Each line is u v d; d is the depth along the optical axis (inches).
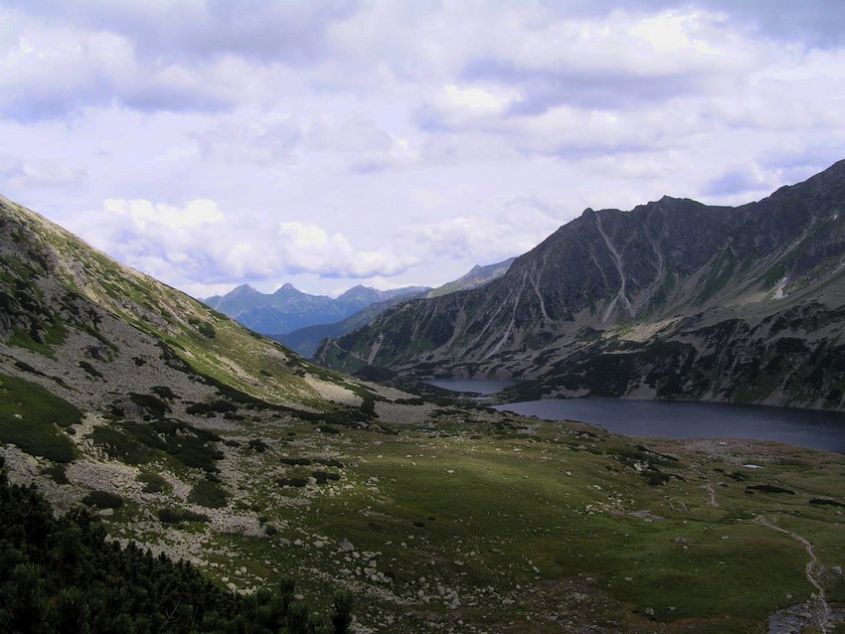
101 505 1716.3
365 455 3307.1
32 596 577.3
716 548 2268.7
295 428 3887.8
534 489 2871.6
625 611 1831.9
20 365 2888.8
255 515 2068.2
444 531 2245.3
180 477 2269.9
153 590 906.7
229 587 1472.7
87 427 2330.2
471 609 1779.0
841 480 4168.3
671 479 3789.4
